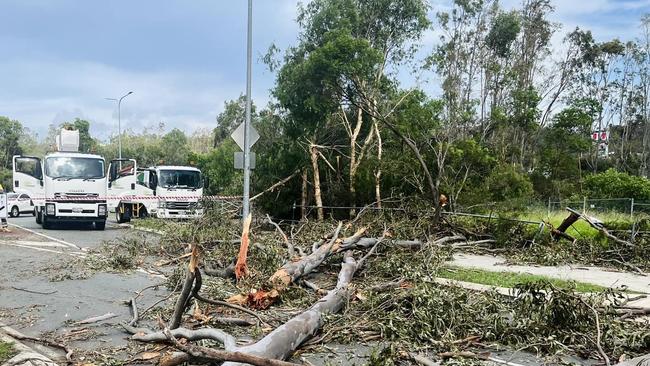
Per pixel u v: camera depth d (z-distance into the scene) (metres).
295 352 6.11
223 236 13.66
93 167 21.45
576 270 12.83
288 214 24.11
